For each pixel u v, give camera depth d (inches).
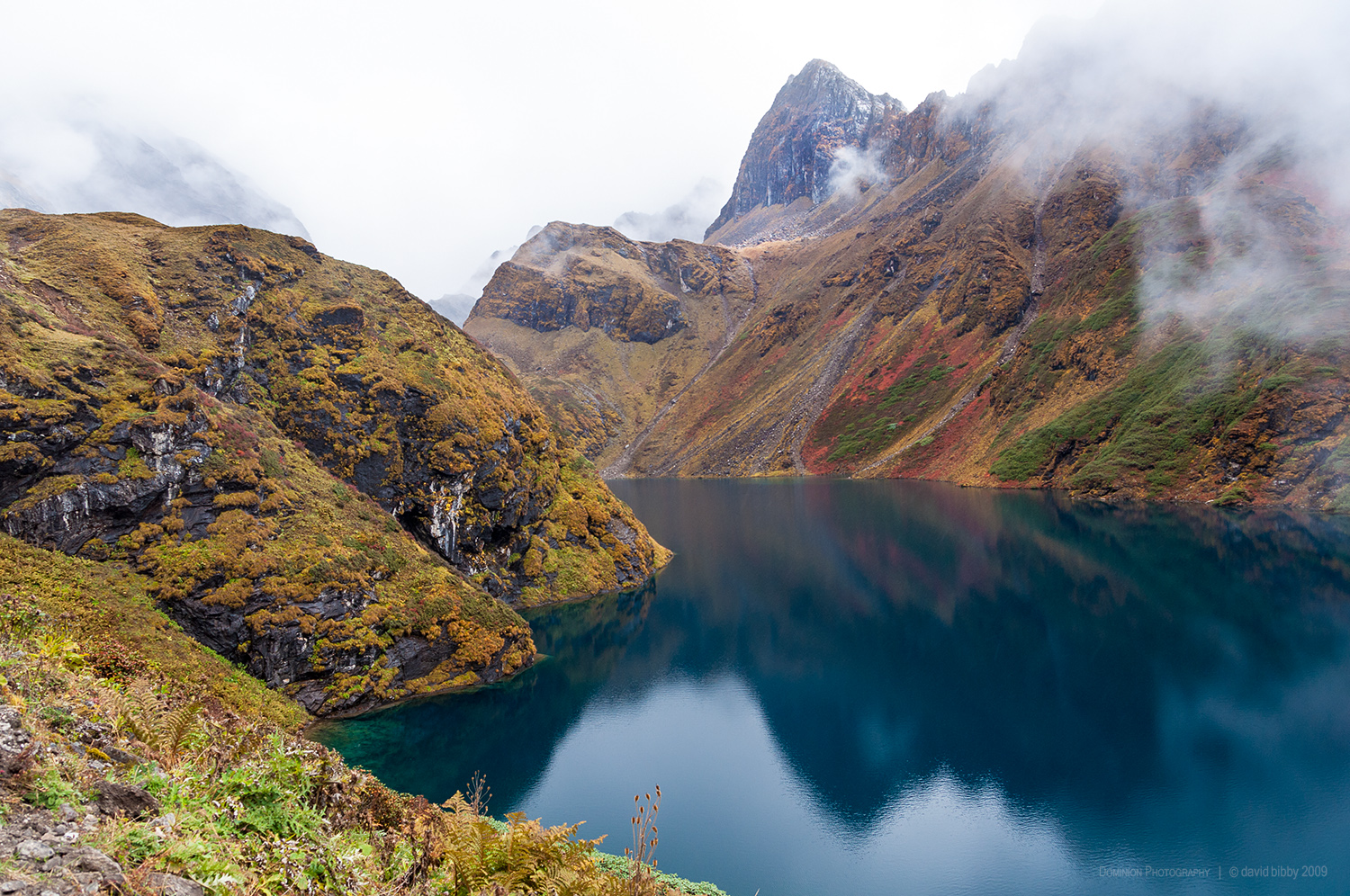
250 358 2886.3
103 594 1642.5
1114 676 2283.5
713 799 1643.7
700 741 1971.0
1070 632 2733.8
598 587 3718.0
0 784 304.2
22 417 1772.9
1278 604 2834.6
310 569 2071.9
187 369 2458.2
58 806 304.5
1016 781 1686.8
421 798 609.6
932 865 1374.3
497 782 1710.1
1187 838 1421.0
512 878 470.9
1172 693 2127.2
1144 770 1691.7
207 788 434.3
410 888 434.6
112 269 2615.7
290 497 2261.3
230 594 1878.7
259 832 412.2
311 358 3056.1
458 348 3934.5
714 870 1363.2
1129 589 3169.3
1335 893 1233.4
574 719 2130.9
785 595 3567.9
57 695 481.4
